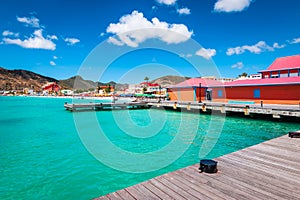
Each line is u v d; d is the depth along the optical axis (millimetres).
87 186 5691
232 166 4480
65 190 5473
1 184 5793
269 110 15906
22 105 41625
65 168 6973
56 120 19188
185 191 3355
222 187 3494
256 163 4672
